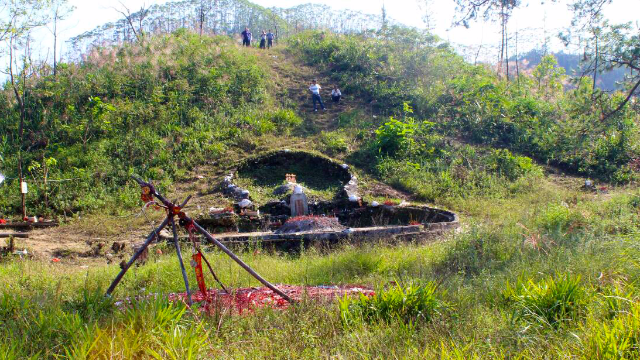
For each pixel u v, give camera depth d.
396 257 8.83
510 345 3.91
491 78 26.58
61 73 24.12
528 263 6.75
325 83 26.94
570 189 18.12
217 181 17.69
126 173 18.16
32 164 17.80
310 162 18.75
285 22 55.41
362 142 20.64
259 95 24.08
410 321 4.43
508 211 14.73
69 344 4.00
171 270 8.00
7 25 18.64
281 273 8.01
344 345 4.06
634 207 11.35
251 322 4.63
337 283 7.23
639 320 3.75
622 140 20.69
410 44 28.47
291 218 13.36
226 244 11.11
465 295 5.43
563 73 27.88
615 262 5.83
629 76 17.20
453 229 10.95
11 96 22.48
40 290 6.28
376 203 14.95
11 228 14.29
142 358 3.75
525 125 21.97
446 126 22.25
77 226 14.50
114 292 6.18
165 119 21.22
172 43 28.27
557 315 4.57
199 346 3.87
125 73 24.30
